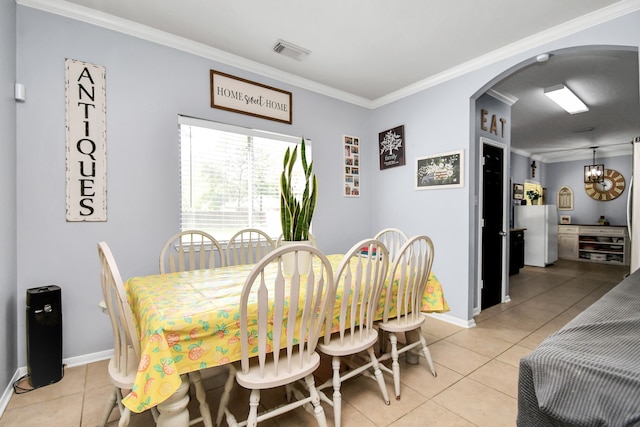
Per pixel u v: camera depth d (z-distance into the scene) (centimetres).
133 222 230
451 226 305
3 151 172
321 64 293
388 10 213
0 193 168
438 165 315
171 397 114
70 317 209
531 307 346
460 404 167
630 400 62
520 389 81
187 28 234
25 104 193
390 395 176
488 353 230
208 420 132
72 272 209
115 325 127
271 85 304
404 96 352
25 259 194
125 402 98
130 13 215
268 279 169
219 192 275
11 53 183
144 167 234
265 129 299
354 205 376
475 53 273
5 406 164
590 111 420
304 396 164
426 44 258
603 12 210
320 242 345
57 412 160
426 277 192
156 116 239
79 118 210
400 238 355
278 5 208
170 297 134
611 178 665
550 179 757
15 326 188
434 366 210
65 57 205
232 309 121
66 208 206
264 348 121
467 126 292
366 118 390
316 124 339
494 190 350
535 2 204
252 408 123
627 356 73
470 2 204
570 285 452
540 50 245
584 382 68
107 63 220
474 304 318
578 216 712
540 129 513
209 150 269
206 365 116
